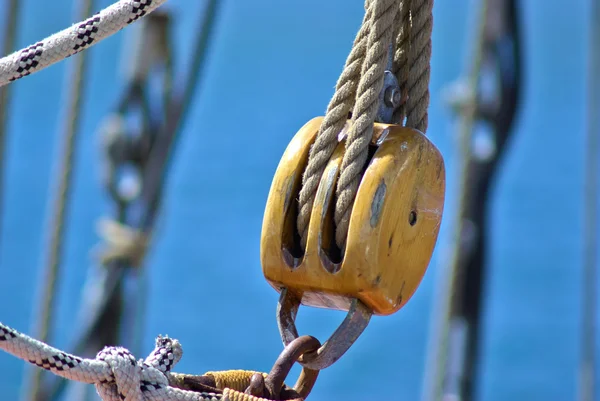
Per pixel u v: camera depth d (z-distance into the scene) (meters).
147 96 9.41
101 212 33.38
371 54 3.57
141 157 9.29
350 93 3.59
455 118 9.17
